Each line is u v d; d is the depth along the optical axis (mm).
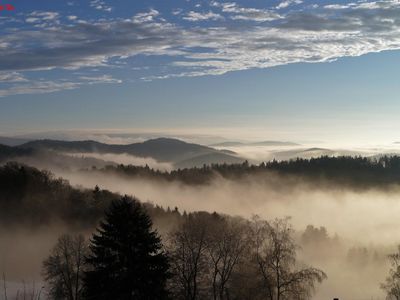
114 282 36688
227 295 53438
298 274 49531
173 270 49625
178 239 51688
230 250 52906
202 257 52344
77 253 72125
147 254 37875
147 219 38625
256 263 50688
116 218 37500
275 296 50875
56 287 70438
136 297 37344
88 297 37344
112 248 37188
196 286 52250
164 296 38281
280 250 50562
